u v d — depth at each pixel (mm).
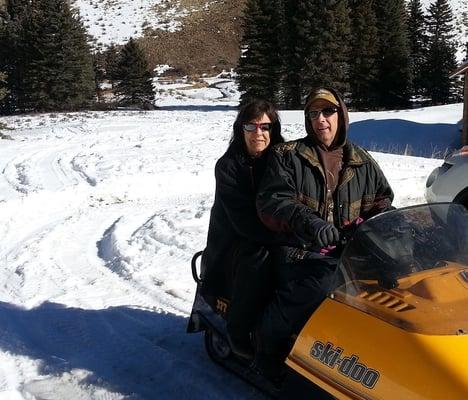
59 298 5676
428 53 42344
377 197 3547
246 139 3738
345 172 3408
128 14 67812
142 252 7016
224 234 3889
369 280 2920
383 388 2504
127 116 29844
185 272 6246
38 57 35938
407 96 39750
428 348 2473
